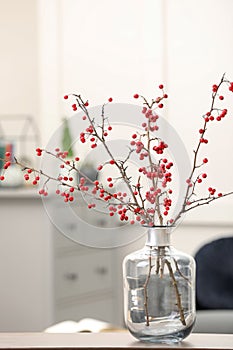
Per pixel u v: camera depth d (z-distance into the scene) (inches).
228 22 189.9
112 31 204.5
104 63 205.9
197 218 191.5
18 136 220.7
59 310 199.8
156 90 198.2
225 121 189.5
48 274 197.2
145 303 63.1
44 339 65.0
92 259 209.3
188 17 194.1
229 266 150.3
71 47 209.8
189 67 194.1
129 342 63.9
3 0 222.4
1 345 62.6
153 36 198.4
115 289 216.1
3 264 200.2
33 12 220.1
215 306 148.9
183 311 63.2
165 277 63.1
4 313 201.0
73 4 208.8
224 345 62.5
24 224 198.1
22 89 221.1
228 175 188.9
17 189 201.6
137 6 200.5
